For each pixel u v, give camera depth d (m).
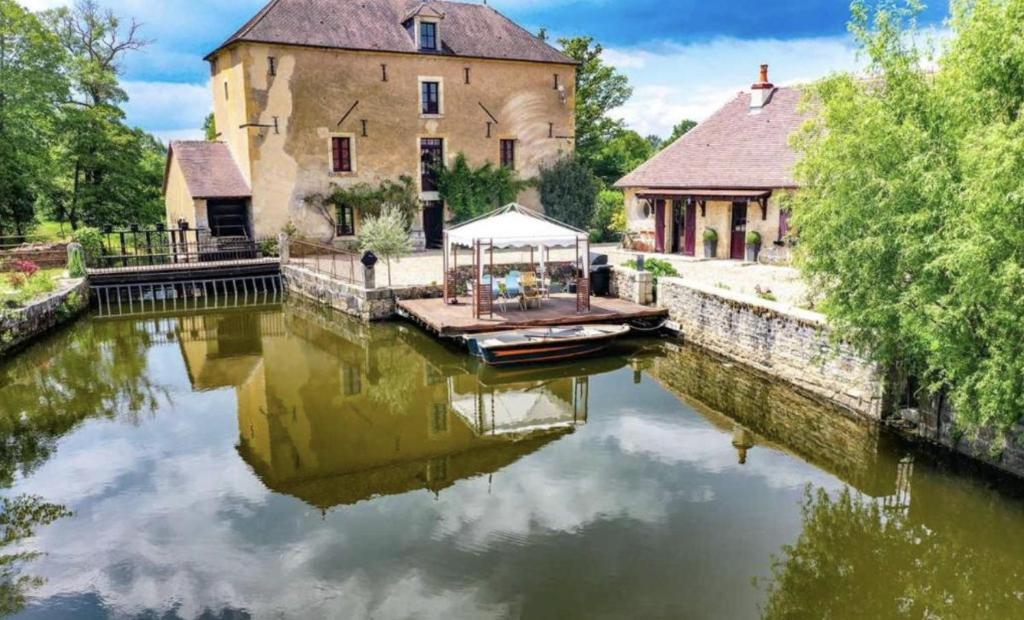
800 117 21.23
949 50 8.20
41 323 16.95
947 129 7.95
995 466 8.70
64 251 23.17
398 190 26.75
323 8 25.98
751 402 12.05
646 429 10.88
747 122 23.02
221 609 6.36
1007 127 6.74
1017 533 7.59
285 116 24.69
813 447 10.05
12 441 10.62
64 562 7.20
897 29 8.59
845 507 8.21
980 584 6.73
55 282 19.59
